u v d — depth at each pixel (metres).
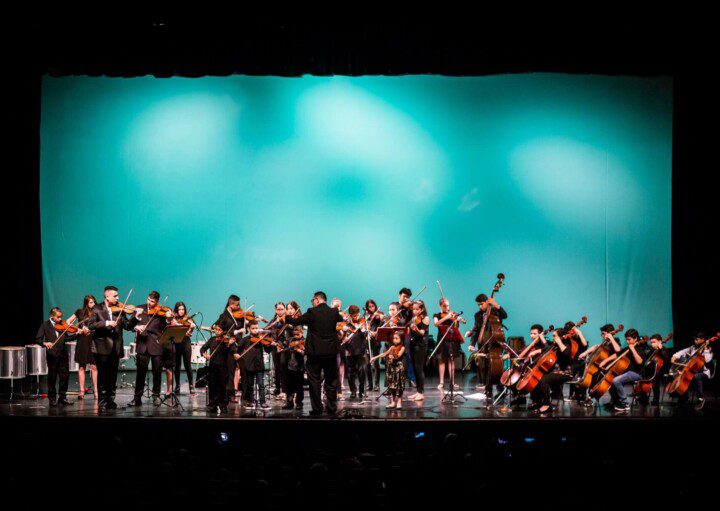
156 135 14.53
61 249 14.53
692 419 8.79
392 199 14.39
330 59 12.98
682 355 11.02
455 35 12.29
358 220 14.41
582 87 14.29
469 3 11.78
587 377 10.09
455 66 12.93
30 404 10.38
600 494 6.14
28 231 14.21
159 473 6.35
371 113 14.40
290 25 12.11
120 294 14.50
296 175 14.44
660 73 13.85
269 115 14.46
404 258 14.36
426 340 10.77
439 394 11.51
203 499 5.66
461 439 8.21
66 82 14.52
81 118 14.54
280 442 8.70
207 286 14.46
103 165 14.55
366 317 12.23
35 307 14.29
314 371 9.22
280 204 14.45
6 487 6.04
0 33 12.27
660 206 14.18
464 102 14.36
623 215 14.24
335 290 14.38
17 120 13.78
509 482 6.46
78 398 11.03
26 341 14.12
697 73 13.41
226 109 14.50
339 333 10.95
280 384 11.43
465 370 13.91
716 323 13.51
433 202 14.36
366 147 14.39
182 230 14.51
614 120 14.24
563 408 9.93
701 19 11.76
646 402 10.38
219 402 9.48
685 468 7.13
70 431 8.88
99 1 11.71
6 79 13.38
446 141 14.36
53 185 14.54
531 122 14.30
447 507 5.78
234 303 9.95
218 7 11.82
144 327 10.12
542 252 14.26
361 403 10.48
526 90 14.32
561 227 14.27
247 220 14.46
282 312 11.04
